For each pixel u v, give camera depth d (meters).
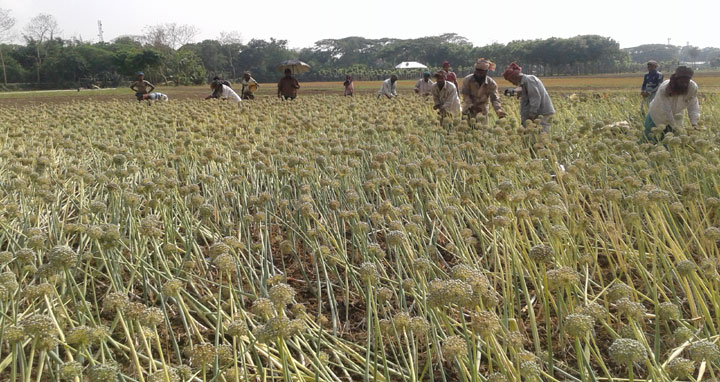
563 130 10.63
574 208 4.83
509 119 9.54
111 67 100.75
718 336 3.26
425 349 3.72
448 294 2.70
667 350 3.59
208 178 6.07
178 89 54.53
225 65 126.38
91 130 10.02
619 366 3.51
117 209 5.41
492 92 10.16
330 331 4.04
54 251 3.21
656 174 6.58
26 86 88.88
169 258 5.14
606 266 5.07
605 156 7.18
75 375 2.54
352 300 4.54
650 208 4.44
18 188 5.36
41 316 2.60
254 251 5.45
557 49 119.94
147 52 84.38
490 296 2.98
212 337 3.87
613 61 121.31
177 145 7.67
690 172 6.37
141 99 19.81
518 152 7.62
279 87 18.38
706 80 39.91
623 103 15.23
